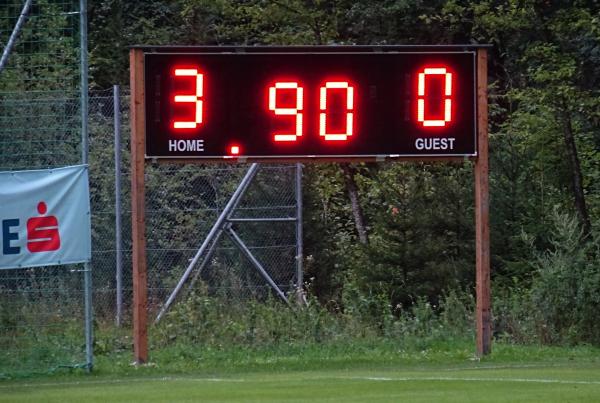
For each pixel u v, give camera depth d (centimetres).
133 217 4916
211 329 5625
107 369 4822
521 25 7838
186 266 6294
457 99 5075
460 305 5938
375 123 5038
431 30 9225
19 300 5072
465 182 6731
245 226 6456
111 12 9800
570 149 7531
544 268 6119
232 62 4981
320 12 8675
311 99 5019
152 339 5562
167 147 4934
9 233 4638
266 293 6281
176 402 3597
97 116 6356
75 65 6153
